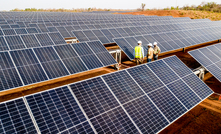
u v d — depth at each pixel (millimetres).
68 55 11195
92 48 12734
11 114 4754
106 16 51812
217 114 9102
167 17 49312
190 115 9109
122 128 5551
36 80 8688
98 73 14688
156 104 6895
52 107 5367
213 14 63031
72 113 5426
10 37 14945
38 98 5434
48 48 11133
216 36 25344
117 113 5973
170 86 8141
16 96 10484
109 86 6941
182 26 30266
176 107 7133
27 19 33875
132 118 5988
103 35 20359
